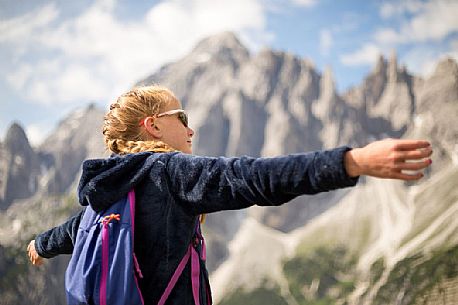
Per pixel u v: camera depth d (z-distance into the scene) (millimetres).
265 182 3371
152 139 4598
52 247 5285
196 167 3826
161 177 3994
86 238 4129
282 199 3412
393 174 2957
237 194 3562
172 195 3953
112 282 3850
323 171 3117
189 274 4211
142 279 4055
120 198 4047
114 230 3975
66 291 4043
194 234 4383
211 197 3723
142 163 4133
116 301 3834
